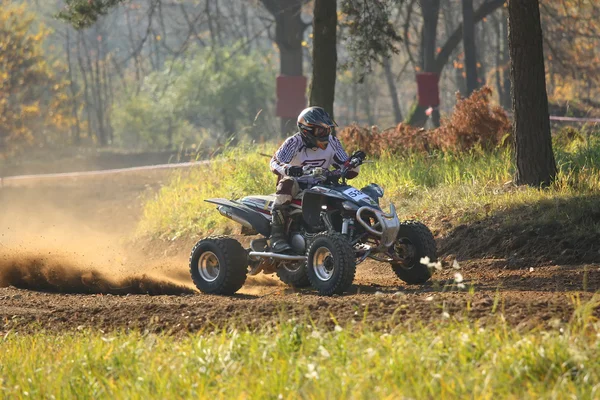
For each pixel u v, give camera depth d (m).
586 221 33.91
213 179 56.81
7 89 138.88
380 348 16.66
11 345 21.47
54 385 16.77
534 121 39.00
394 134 54.12
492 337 17.03
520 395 14.09
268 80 159.25
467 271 32.50
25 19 145.12
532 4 38.38
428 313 21.08
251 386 15.27
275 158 29.31
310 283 30.28
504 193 39.09
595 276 27.61
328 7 50.22
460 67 173.00
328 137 29.14
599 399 13.48
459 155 49.00
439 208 39.91
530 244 33.66
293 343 17.77
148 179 84.31
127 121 170.62
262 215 30.38
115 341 19.77
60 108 158.12
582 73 146.75
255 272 30.33
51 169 119.44
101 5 59.16
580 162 42.50
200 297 28.98
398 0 60.50
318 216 28.45
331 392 14.42
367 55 58.72
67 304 28.94
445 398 14.02
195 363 17.25
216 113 161.00
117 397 15.47
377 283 30.94
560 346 15.57
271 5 120.31
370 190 28.41
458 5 176.00
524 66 38.84
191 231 49.44
